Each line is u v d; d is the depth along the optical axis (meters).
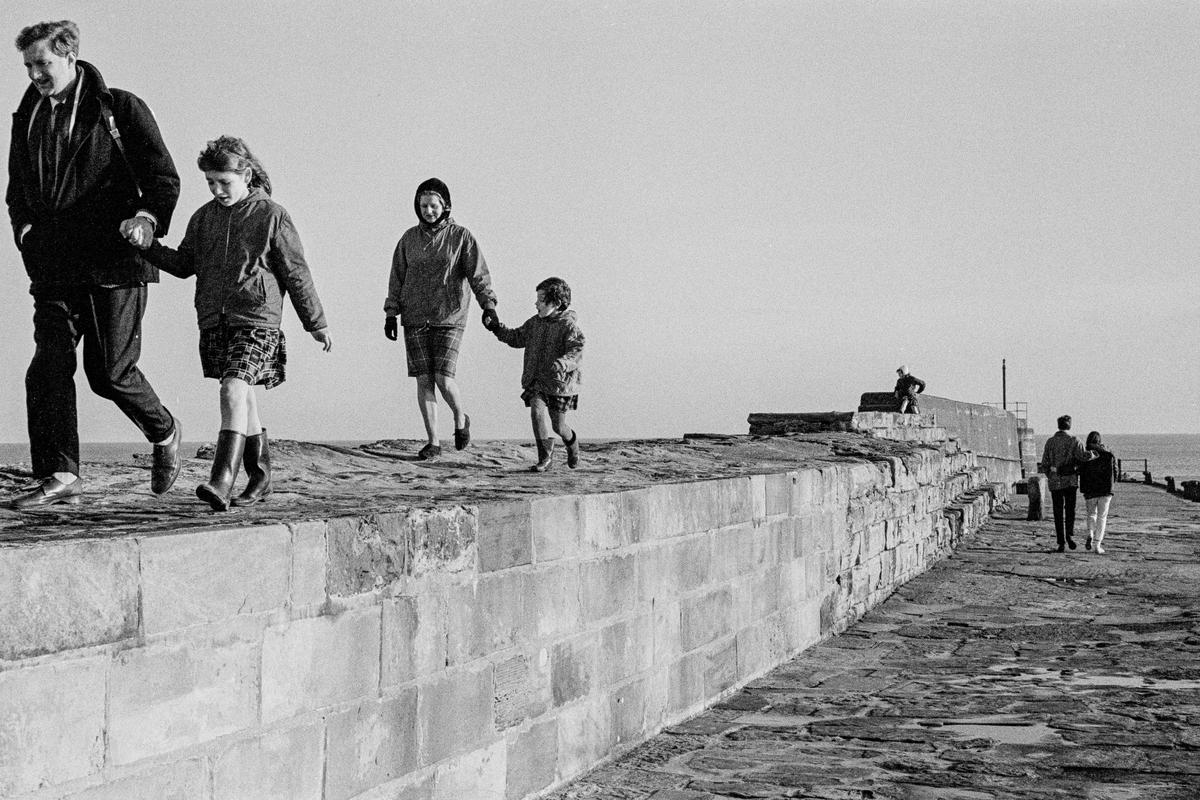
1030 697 9.58
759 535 10.52
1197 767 7.46
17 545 3.88
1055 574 17.39
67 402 6.07
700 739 8.35
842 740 8.30
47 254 6.02
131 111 6.19
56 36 6.00
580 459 12.46
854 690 10.02
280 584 4.88
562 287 10.77
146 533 4.45
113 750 4.11
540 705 6.88
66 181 6.01
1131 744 8.03
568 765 7.22
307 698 5.03
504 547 6.51
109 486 6.97
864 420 21.14
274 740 4.86
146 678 4.24
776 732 8.55
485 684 6.33
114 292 6.16
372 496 6.93
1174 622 13.11
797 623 11.56
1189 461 192.25
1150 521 27.06
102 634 4.07
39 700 3.85
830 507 12.73
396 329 11.22
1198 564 18.25
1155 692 9.67
